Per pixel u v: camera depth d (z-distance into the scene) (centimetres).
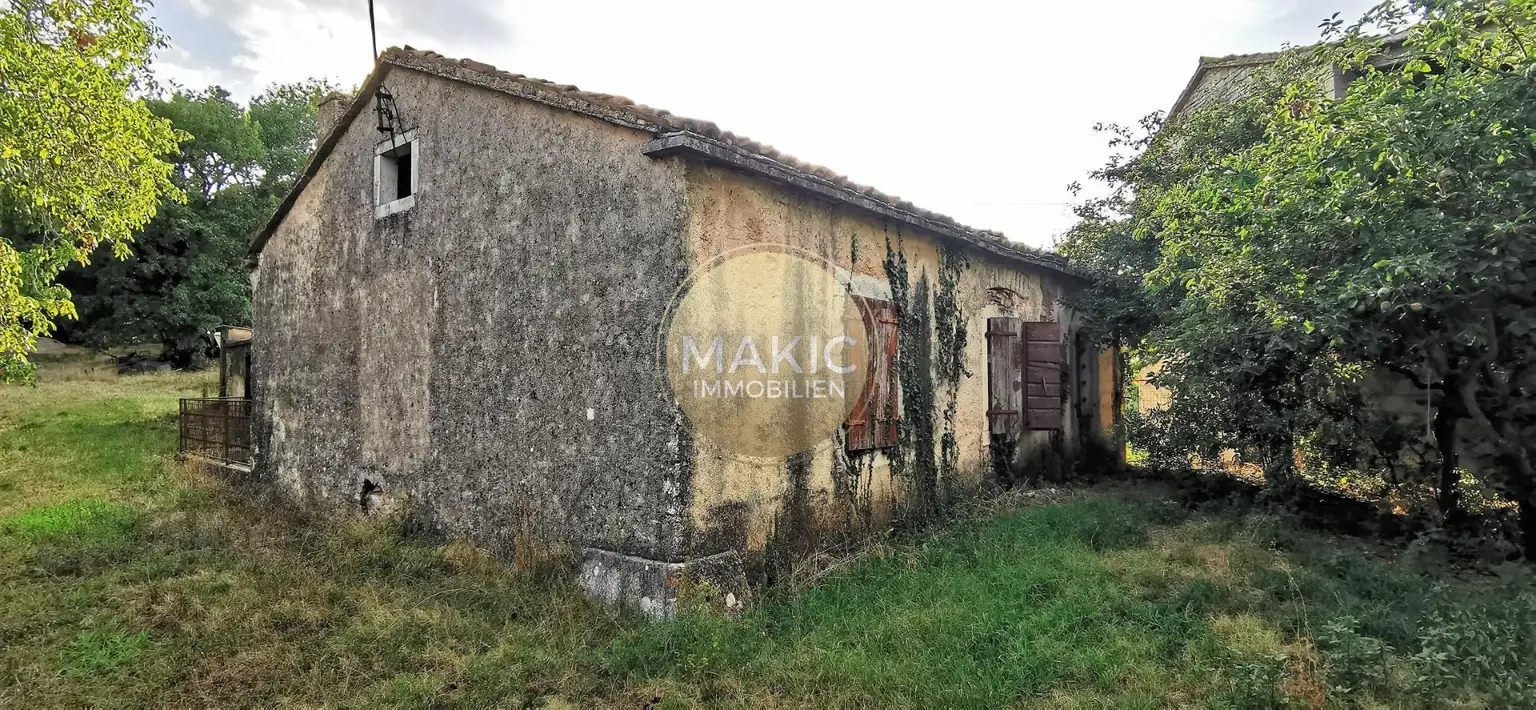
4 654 394
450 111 603
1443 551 495
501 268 554
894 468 614
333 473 701
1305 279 478
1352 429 609
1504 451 517
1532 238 390
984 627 392
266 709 344
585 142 497
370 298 674
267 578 497
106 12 909
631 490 457
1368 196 426
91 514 682
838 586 471
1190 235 616
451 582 496
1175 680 337
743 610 447
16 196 881
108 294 2095
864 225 591
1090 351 959
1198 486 739
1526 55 396
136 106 1003
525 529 519
